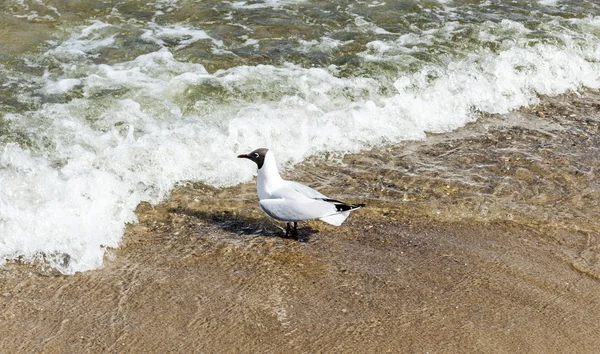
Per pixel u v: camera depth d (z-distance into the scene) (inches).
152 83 365.4
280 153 324.2
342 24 435.8
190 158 311.4
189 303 228.5
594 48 430.6
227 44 406.6
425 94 374.0
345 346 210.2
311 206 253.8
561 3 485.1
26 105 339.3
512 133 353.4
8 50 385.7
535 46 422.9
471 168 319.0
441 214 284.2
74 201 274.5
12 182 281.0
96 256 251.0
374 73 386.9
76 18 422.9
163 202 288.0
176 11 439.8
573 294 237.3
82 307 225.6
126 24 421.1
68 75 368.5
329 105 360.5
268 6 453.1
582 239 269.0
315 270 248.1
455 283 241.4
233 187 302.2
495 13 463.2
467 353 208.5
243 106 350.6
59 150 309.9
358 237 269.3
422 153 332.2
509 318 224.4
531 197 296.7
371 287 238.8
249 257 255.0
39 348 207.3
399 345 211.2
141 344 209.6
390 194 297.6
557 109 382.0
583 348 212.4
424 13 456.1
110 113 339.0
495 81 392.8
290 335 214.7
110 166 298.5
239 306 227.8
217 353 206.7
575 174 314.5
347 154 329.4
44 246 253.0
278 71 381.7
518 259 255.9
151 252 256.4
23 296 229.8
